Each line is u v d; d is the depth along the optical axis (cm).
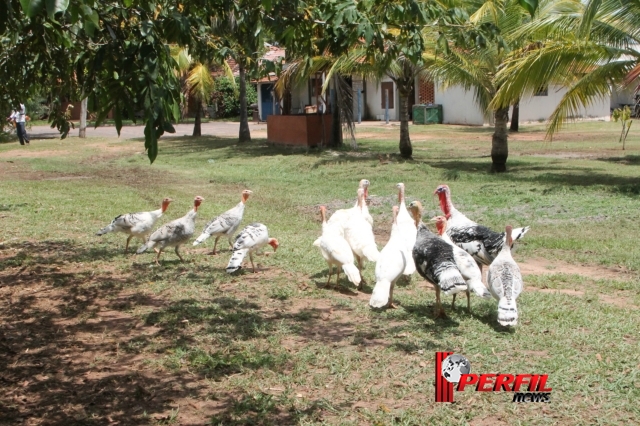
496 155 1933
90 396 566
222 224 1016
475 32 684
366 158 2258
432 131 3516
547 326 698
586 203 1387
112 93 416
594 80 1567
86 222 1318
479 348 639
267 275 928
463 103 3891
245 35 722
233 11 675
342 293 843
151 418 524
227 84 4906
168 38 499
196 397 560
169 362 627
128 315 771
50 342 689
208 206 1491
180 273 937
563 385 559
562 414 515
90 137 3625
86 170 2269
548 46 1533
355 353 638
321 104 3103
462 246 814
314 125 2644
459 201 1467
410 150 2258
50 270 959
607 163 2133
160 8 599
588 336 666
